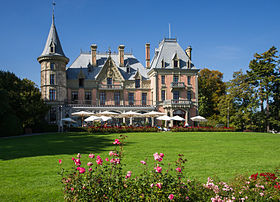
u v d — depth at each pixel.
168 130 41.97
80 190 6.32
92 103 51.62
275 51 49.03
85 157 14.75
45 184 9.62
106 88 52.09
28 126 38.97
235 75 51.88
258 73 49.50
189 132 36.22
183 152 17.03
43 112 39.53
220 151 17.70
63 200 8.01
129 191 6.38
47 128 41.00
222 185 7.46
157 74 53.38
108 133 33.06
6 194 8.53
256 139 26.50
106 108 48.25
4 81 37.66
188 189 6.60
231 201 6.26
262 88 49.47
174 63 54.88
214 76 64.88
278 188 6.98
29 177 10.55
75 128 36.16
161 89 53.34
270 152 17.52
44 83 46.81
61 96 47.28
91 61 55.41
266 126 49.66
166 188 6.32
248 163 13.49
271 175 7.89
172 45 57.62
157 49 61.25
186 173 11.24
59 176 10.67
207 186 6.93
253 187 7.53
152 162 13.47
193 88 54.88
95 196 6.24
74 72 52.59
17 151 17.22
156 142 22.80
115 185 6.48
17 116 37.00
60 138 26.38
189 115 53.56
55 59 47.09
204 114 63.12
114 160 7.07
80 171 6.46
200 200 6.44
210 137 28.17
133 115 40.00
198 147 19.70
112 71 53.12
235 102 51.09
